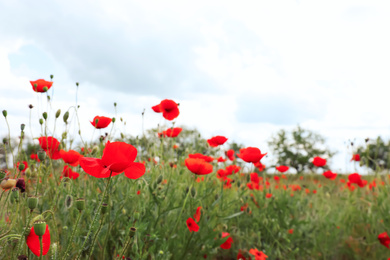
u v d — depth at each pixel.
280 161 22.06
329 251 3.38
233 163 3.87
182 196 2.78
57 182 2.15
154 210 2.49
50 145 1.94
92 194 2.21
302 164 23.09
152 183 2.56
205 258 2.69
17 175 1.72
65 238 1.76
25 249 1.50
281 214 3.60
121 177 2.56
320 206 4.15
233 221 3.46
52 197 2.10
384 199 3.60
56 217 2.09
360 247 3.46
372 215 3.64
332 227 3.68
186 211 2.61
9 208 1.84
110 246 2.16
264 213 3.52
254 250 2.72
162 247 2.04
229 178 3.29
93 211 2.08
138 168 1.22
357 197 4.13
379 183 3.87
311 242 3.47
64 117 2.20
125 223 2.29
